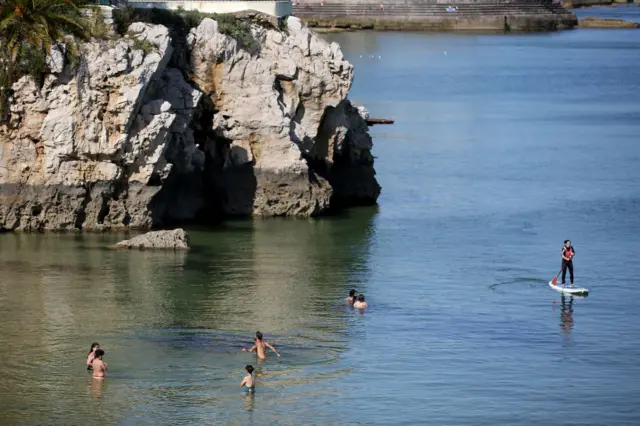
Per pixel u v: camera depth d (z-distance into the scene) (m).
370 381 146.88
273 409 137.75
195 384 143.88
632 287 189.62
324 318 169.25
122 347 154.88
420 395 143.25
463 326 168.12
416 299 180.25
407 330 165.50
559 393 144.88
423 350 158.00
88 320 164.88
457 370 151.38
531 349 159.62
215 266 193.38
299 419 135.62
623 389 146.38
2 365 148.38
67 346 154.88
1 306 169.88
